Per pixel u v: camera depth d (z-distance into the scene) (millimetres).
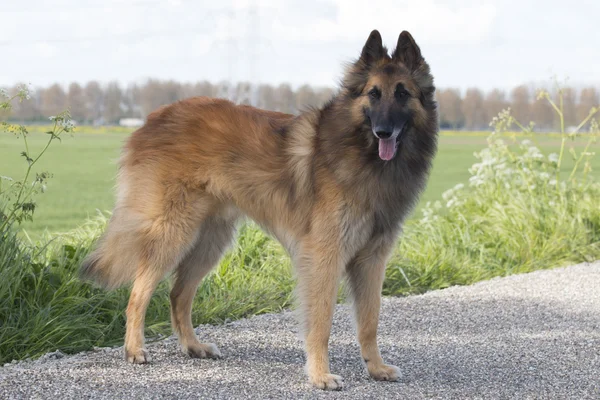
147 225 4930
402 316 6332
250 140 4969
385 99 4660
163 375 4574
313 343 4543
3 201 5781
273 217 5047
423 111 4863
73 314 5480
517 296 7098
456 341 5551
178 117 5074
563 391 4387
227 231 5434
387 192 4715
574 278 7938
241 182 4992
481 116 66312
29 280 5570
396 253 8258
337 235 4617
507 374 4727
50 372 4539
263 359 5035
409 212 4961
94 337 5457
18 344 5027
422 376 4703
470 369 4844
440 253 8695
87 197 18438
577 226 9805
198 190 4969
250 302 6602
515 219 9773
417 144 4914
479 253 9094
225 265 7137
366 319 4762
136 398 4094
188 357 5055
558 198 10422
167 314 6035
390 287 7645
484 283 7711
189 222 4969
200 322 6055
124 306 5820
